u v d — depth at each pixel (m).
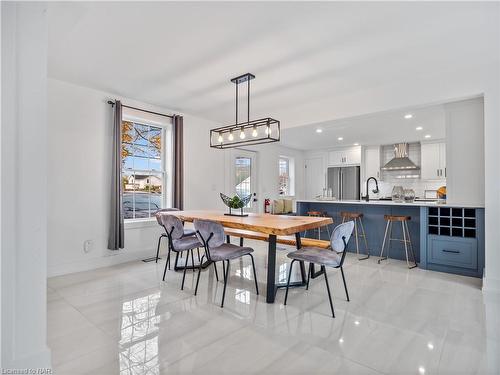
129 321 2.20
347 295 2.60
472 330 2.06
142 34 2.40
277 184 7.09
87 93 3.60
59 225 3.35
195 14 2.12
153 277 3.28
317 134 5.98
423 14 2.12
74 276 3.30
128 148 4.14
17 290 1.39
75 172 3.48
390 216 3.90
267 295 2.58
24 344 1.41
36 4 1.48
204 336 1.98
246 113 4.74
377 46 2.59
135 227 4.07
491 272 2.84
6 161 1.37
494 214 2.84
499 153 2.82
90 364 1.66
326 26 2.27
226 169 5.53
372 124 5.12
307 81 3.42
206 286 3.00
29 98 1.45
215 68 3.06
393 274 3.42
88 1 1.94
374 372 1.60
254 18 2.17
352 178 7.42
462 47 2.61
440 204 3.49
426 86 3.27
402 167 6.43
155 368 1.63
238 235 3.58
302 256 2.48
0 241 1.35
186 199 4.75
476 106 3.25
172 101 4.18
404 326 2.12
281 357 1.74
